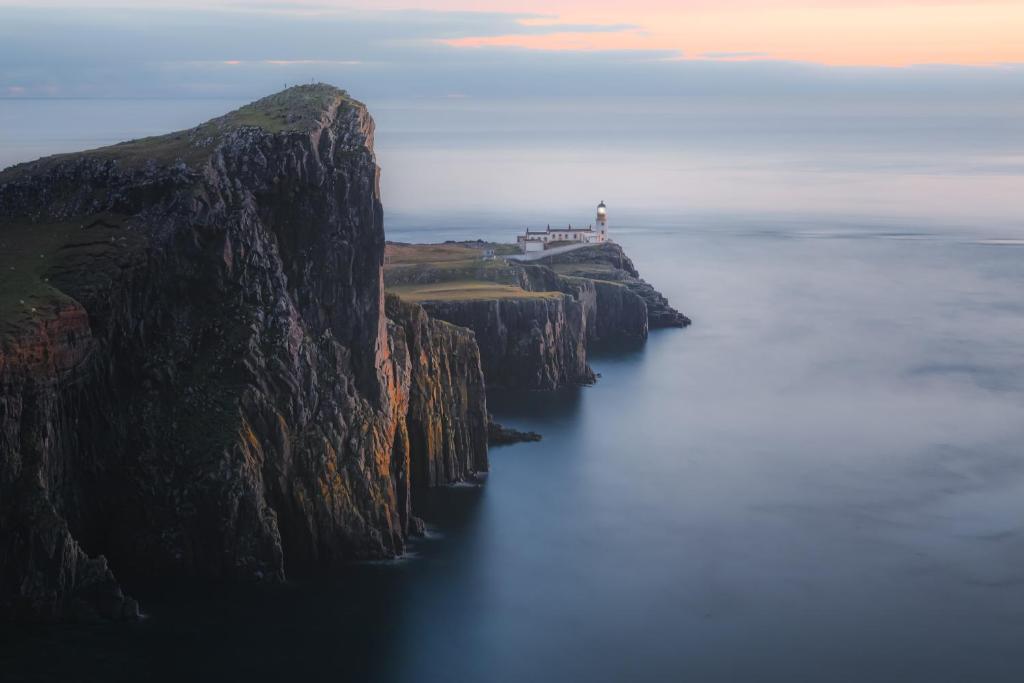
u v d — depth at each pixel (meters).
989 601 184.12
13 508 154.00
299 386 183.88
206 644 156.12
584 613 175.75
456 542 197.50
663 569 192.25
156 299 181.75
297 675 152.25
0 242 183.50
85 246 181.25
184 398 176.88
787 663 163.62
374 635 163.75
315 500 180.50
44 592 155.12
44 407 158.50
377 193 195.62
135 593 166.12
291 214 193.38
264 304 185.62
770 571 193.62
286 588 172.25
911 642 170.75
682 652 165.50
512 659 161.12
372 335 192.88
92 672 146.88
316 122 196.88
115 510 171.00
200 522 171.38
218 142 196.00
